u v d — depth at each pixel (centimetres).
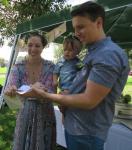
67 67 271
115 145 329
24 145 293
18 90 231
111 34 547
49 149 296
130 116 372
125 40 575
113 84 189
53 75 295
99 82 183
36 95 202
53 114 297
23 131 293
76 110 204
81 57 283
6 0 859
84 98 185
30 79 296
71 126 207
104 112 196
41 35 303
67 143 216
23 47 546
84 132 200
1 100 721
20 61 303
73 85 209
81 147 203
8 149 502
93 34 190
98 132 197
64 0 1077
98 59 186
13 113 719
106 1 363
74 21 192
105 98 193
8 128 616
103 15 191
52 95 197
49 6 1084
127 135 312
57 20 486
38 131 288
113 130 333
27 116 290
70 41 278
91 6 186
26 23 590
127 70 194
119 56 187
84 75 199
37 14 1089
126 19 451
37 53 296
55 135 300
